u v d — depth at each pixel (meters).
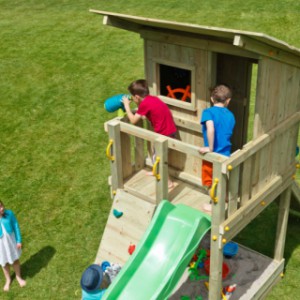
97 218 8.43
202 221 5.21
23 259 7.62
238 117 6.25
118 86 12.70
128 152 6.16
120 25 5.65
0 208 6.57
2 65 14.08
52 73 13.51
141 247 5.23
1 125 11.49
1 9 19.11
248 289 6.56
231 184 4.97
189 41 5.45
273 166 5.86
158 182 5.36
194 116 5.92
